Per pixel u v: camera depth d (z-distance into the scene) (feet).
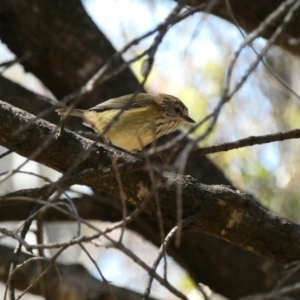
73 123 37.81
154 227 38.40
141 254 54.75
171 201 25.67
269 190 45.68
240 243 26.86
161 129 39.52
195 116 46.60
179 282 52.85
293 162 46.24
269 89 46.26
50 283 37.45
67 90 40.70
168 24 16.55
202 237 37.32
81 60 39.70
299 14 36.81
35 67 40.63
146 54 16.57
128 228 40.04
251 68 16.33
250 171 46.01
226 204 26.09
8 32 40.19
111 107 36.99
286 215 45.03
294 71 47.88
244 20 38.93
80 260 56.49
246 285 37.06
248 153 46.37
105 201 37.88
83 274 38.22
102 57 39.78
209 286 37.83
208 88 47.09
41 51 39.91
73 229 59.06
